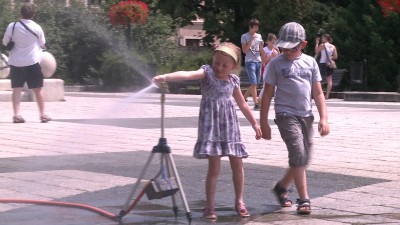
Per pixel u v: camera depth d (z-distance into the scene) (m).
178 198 8.67
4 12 32.22
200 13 42.25
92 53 34.91
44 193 8.88
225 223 7.51
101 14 35.16
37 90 16.17
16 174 10.05
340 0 39.78
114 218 7.60
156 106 21.56
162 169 7.34
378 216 7.81
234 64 7.52
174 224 7.44
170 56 35.75
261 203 8.47
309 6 36.91
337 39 34.56
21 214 7.86
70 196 8.73
